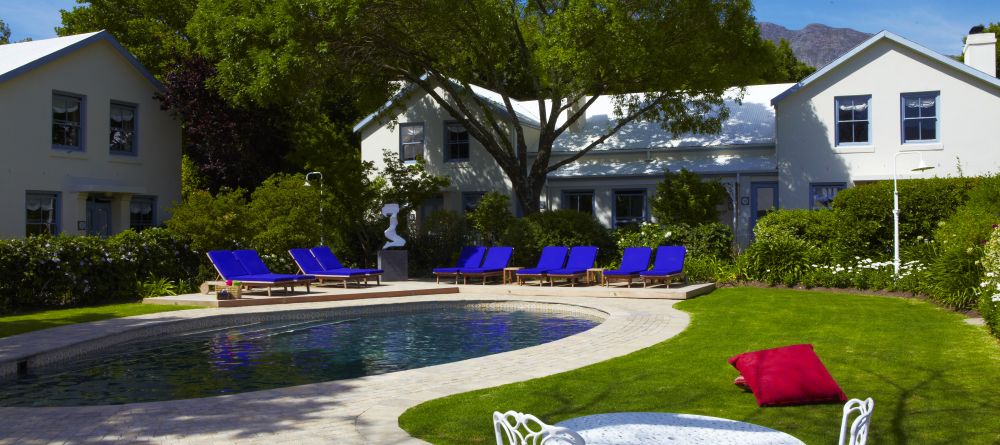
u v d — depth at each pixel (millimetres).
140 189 26266
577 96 24000
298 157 25141
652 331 11797
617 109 26594
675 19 22078
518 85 39000
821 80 25094
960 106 23734
